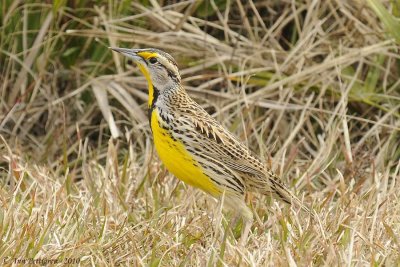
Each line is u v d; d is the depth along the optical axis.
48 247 8.00
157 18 11.91
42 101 11.77
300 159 11.37
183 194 9.70
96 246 8.02
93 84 11.69
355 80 11.67
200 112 8.99
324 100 11.71
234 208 8.93
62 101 11.37
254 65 11.86
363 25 11.81
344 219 8.66
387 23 11.17
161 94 8.98
